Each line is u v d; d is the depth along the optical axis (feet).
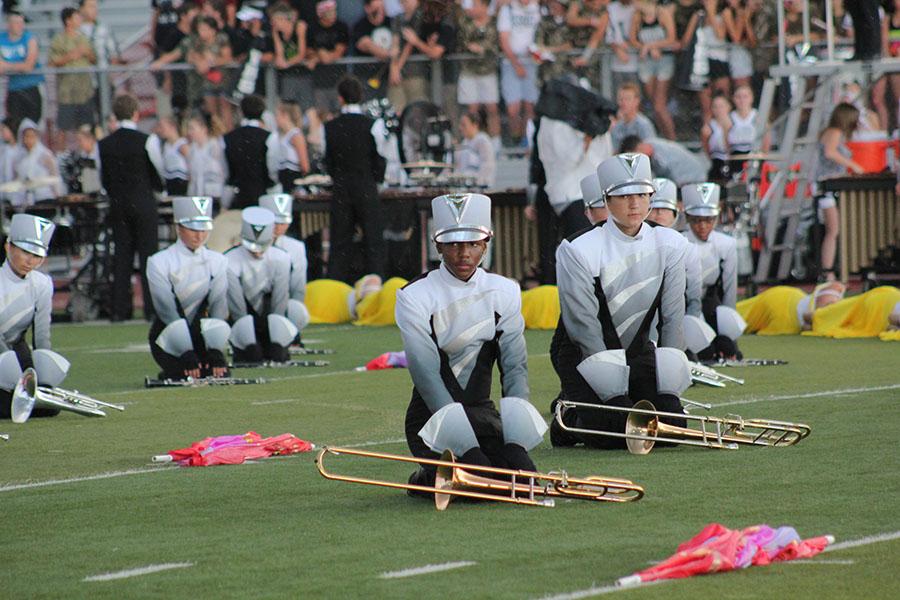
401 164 211.41
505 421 69.10
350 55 225.56
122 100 197.98
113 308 204.44
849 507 64.54
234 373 134.92
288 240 149.69
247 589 52.47
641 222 86.12
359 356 149.69
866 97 210.79
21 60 230.07
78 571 56.29
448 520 63.93
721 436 82.94
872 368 124.36
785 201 214.69
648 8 217.36
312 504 68.90
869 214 195.21
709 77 217.36
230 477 77.20
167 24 232.12
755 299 168.86
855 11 203.31
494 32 220.43
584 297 84.12
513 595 50.47
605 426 83.20
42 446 90.68
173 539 61.62
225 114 227.81
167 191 221.25
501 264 208.13
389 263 211.61
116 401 113.80
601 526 61.72
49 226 106.93
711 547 53.62
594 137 183.62
